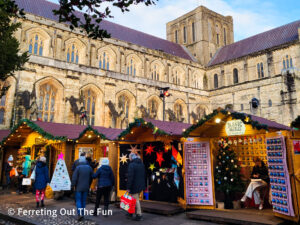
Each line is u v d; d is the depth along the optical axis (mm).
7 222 10234
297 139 9266
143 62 47531
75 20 7328
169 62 52000
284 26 51000
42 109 34781
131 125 12430
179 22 69750
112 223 9359
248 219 9062
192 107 51844
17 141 22391
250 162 13445
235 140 12711
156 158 13289
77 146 16656
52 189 14062
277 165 9492
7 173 20094
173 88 49844
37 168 12570
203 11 63594
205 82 57250
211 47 63469
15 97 31906
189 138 11820
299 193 8750
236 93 49781
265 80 45094
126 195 10352
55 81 35719
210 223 9469
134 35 53500
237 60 52656
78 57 40812
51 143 17547
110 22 51281
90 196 14352
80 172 10000
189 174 11578
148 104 46188
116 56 43969
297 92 40312
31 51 36062
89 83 38781
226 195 11031
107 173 10703
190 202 11297
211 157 11539
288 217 8867
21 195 16688
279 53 46094
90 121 39000
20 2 39031
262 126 8758
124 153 14125
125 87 42906
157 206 11625
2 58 15078
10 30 16094
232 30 71938
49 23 37219
